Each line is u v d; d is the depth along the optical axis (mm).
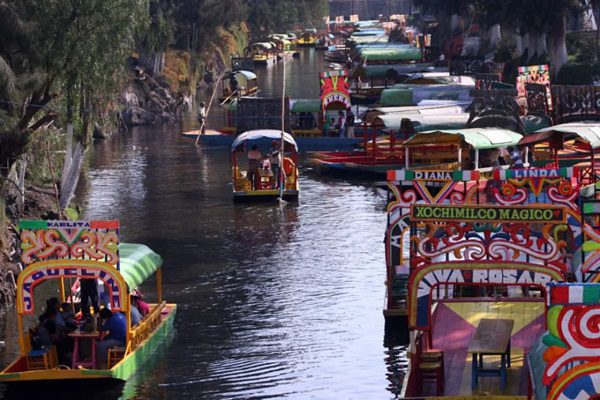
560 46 157000
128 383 48219
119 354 48469
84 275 47812
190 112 187875
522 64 171125
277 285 65188
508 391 42594
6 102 72938
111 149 135625
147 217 88000
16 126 73250
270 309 60062
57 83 78875
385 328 55844
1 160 74562
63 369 46594
